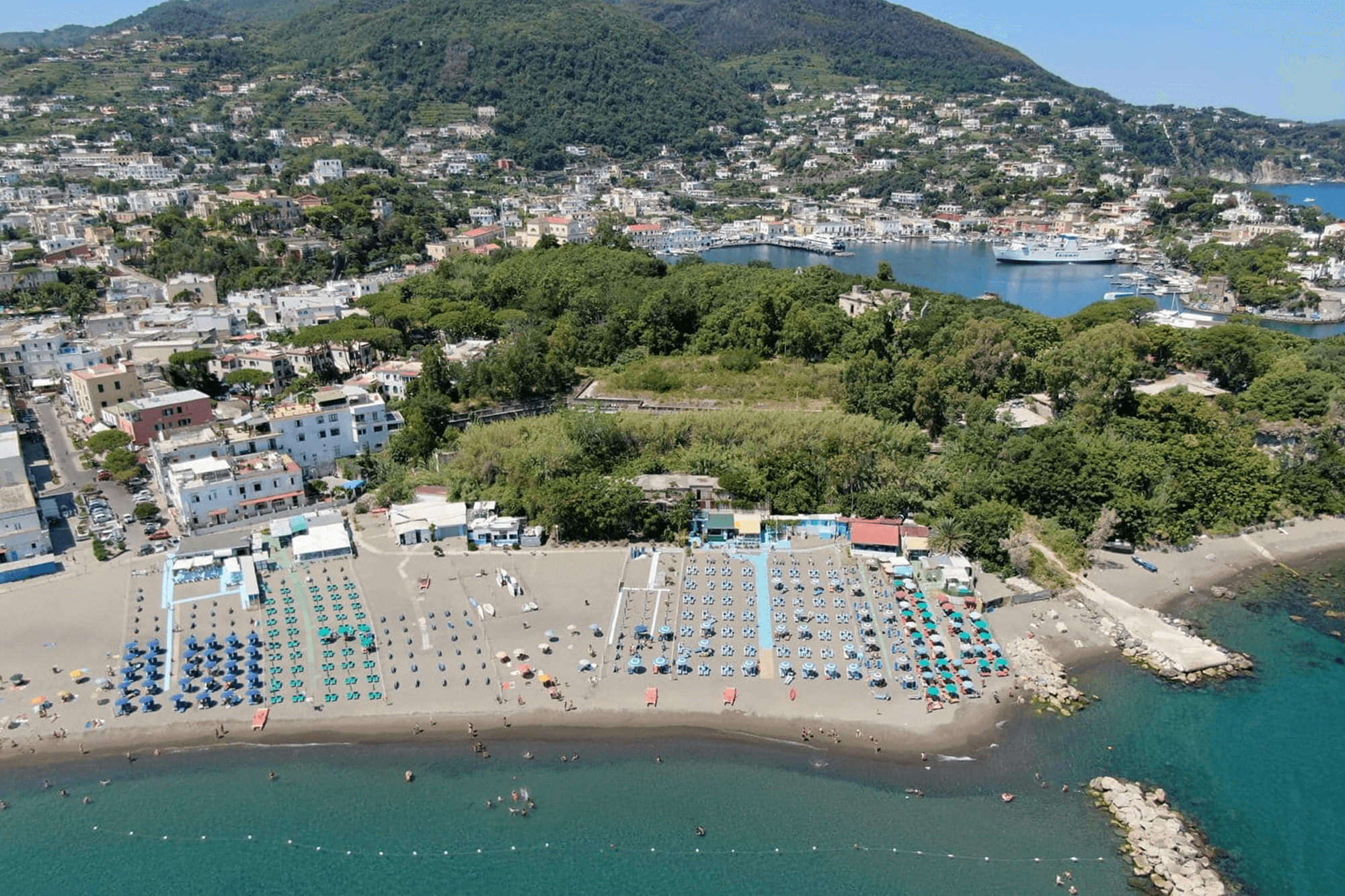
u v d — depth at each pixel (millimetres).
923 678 140875
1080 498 188500
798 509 190750
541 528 182750
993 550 173875
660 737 130500
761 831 115750
